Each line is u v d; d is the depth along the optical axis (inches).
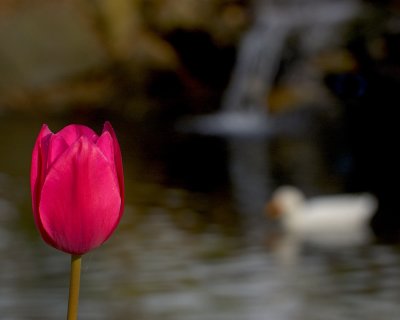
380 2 909.2
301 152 747.4
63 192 68.1
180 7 1006.4
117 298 332.8
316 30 933.2
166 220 494.9
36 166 69.7
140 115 975.0
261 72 956.0
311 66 922.1
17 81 998.4
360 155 736.3
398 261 402.6
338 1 928.3
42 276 368.8
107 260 399.2
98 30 1021.2
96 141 70.0
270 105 929.5
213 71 1007.0
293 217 496.4
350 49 906.7
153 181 618.2
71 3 1032.2
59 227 68.4
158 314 315.6
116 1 1012.5
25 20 1019.3
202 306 321.1
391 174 650.2
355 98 882.1
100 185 68.4
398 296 338.3
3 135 837.8
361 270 384.8
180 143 796.0
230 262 398.6
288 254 419.5
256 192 579.5
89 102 989.2
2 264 390.3
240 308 324.8
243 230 471.5
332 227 494.9
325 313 318.0
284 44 948.0
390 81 874.1
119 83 997.8
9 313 314.0
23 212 518.0
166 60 999.0
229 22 993.5
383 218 514.0
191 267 382.9
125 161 705.0
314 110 896.9
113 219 69.1
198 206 532.4
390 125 858.8
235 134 852.0
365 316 313.1
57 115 981.2
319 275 376.2
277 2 964.0
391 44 887.1
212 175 641.0
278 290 348.5
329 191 586.6
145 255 409.4
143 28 1018.1
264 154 737.0
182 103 989.8
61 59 1002.1
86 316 311.0
